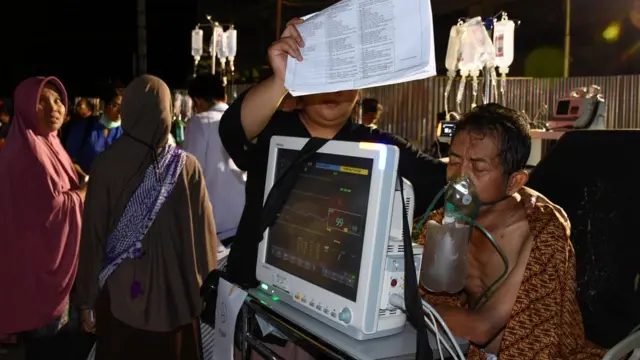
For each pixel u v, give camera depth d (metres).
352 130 1.77
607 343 1.51
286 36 1.21
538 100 6.11
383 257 1.08
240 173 3.27
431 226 1.20
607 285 1.54
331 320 1.16
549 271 1.19
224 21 9.09
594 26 6.93
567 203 1.67
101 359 2.13
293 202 1.31
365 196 1.11
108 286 2.10
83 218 2.09
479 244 1.33
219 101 3.52
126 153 2.09
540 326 1.17
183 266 2.17
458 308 1.28
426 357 1.03
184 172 2.19
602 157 1.65
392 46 1.02
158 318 2.09
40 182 2.58
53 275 2.66
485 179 1.26
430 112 6.59
